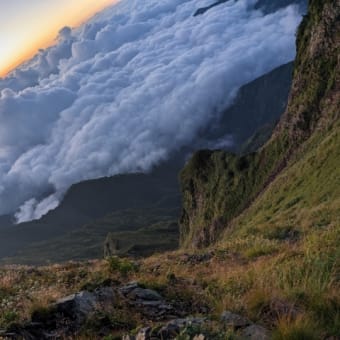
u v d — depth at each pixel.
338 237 14.69
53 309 8.96
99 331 8.15
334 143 58.88
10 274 16.48
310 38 104.31
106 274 13.95
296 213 41.41
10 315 8.82
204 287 11.81
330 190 42.31
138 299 10.00
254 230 31.47
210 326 6.76
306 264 10.52
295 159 87.19
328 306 7.73
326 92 93.62
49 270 18.66
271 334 6.79
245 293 9.73
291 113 107.06
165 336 6.81
